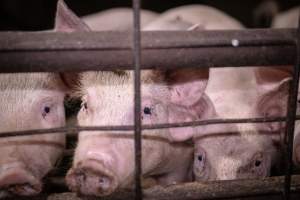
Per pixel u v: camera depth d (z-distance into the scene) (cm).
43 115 245
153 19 447
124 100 229
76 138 277
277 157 276
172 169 288
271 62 151
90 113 235
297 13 509
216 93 278
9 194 215
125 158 212
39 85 247
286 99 255
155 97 245
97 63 141
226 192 160
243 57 149
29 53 137
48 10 648
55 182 254
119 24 470
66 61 140
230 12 684
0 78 241
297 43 147
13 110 233
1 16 612
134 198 162
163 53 143
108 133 214
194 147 271
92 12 682
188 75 237
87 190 197
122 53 141
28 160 225
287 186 158
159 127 149
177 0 694
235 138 258
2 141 218
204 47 145
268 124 267
